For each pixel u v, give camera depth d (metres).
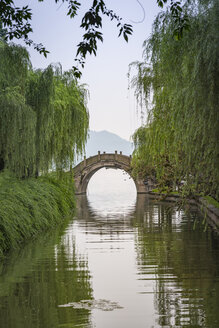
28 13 8.16
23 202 16.23
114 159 58.72
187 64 9.69
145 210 28.42
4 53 14.92
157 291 8.38
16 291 8.60
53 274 9.96
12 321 6.91
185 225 18.92
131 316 7.02
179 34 7.94
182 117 10.34
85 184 63.31
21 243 14.44
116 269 10.34
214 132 9.35
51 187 21.92
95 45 7.61
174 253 12.20
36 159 17.92
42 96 17.02
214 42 8.74
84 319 6.94
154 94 13.48
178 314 7.05
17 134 14.54
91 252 12.66
